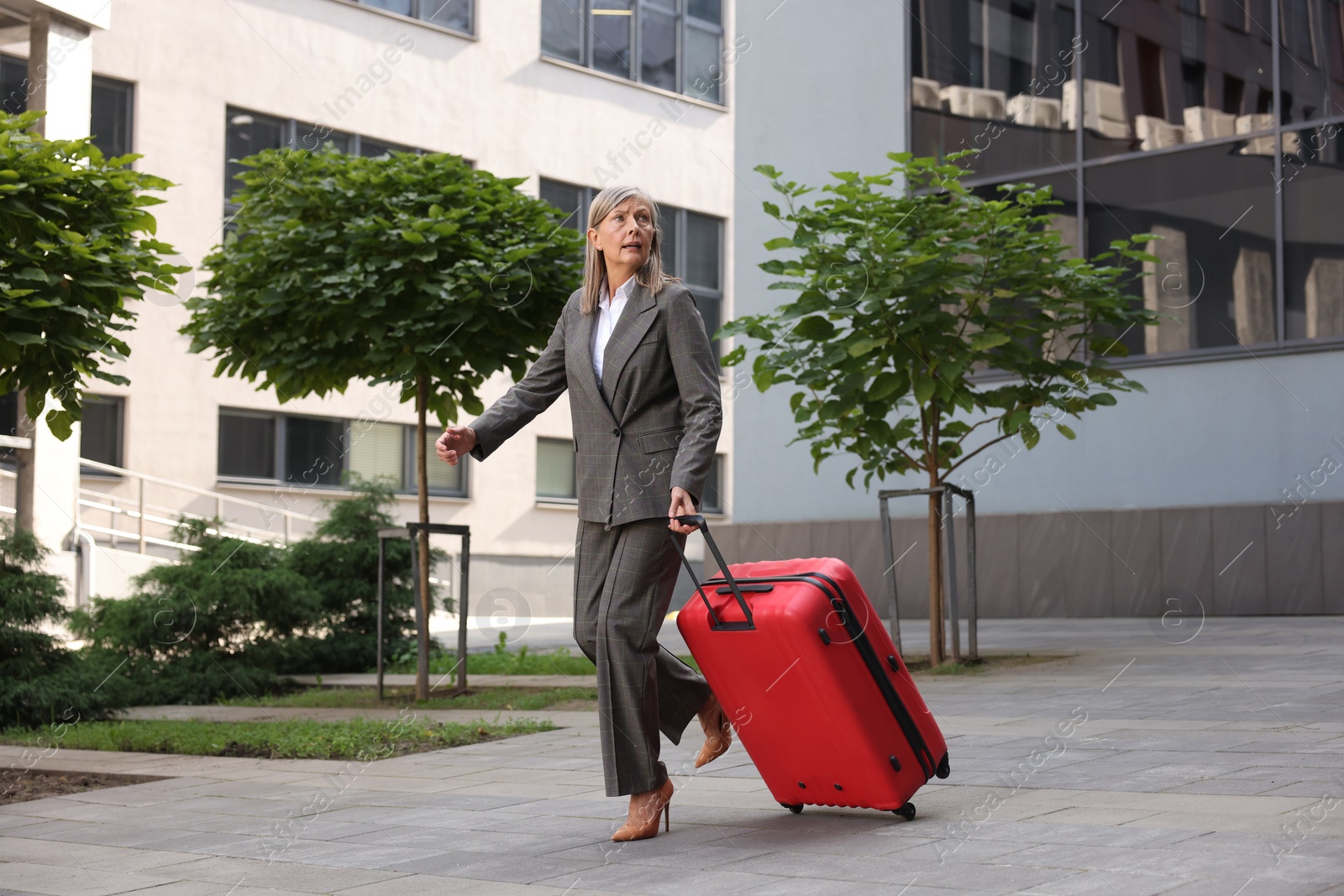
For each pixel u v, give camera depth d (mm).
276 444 18094
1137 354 12570
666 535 3459
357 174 7703
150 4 16594
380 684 8297
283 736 6312
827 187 8133
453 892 2932
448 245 7559
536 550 20844
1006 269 8109
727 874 2934
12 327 5441
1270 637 9477
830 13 14078
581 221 21688
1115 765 4199
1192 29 12195
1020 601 13273
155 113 16672
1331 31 11523
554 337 3779
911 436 8586
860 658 3354
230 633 10531
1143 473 12562
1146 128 12406
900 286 7801
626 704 3393
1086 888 2594
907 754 3434
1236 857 2791
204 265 8086
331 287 7492
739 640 3352
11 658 7766
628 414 3504
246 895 3016
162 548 16344
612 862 3150
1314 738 4609
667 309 3490
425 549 8258
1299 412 11695
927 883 2730
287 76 18000
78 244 5469
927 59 13523
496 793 4469
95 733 6938
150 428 16547
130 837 3902
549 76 21203
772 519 14906
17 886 3230
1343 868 2652
